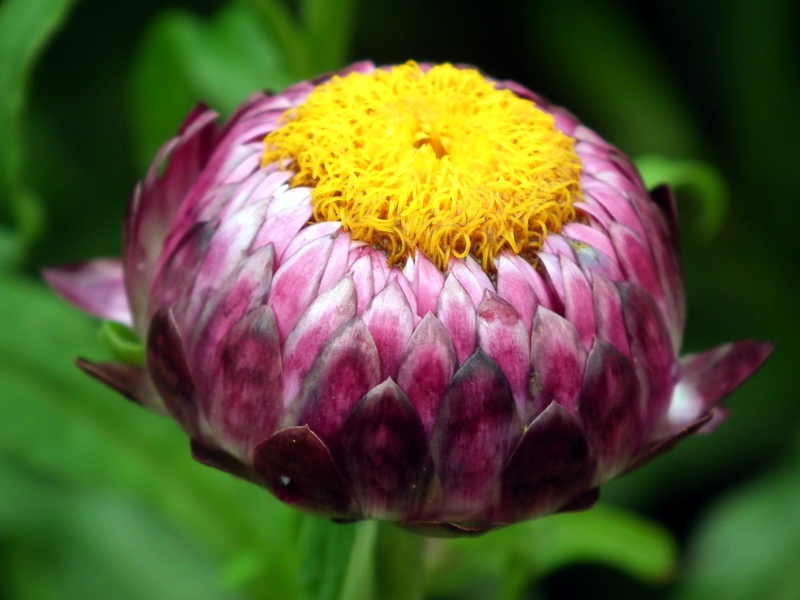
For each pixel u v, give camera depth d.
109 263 0.16
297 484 0.13
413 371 0.13
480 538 0.17
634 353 0.14
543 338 0.14
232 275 0.14
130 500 0.19
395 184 0.14
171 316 0.14
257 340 0.14
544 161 0.14
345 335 0.13
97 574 0.18
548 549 0.17
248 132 0.15
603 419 0.14
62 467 0.17
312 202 0.14
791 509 0.19
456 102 0.15
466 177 0.14
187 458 0.17
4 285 0.17
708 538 0.19
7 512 0.18
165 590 0.18
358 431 0.13
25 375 0.17
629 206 0.14
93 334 0.17
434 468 0.13
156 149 0.20
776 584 0.18
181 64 0.19
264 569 0.17
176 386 0.14
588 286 0.14
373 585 0.15
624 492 0.20
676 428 0.15
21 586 0.18
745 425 0.21
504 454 0.13
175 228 0.15
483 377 0.13
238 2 0.19
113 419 0.17
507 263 0.14
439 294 0.14
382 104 0.15
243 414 0.14
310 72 0.18
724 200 0.18
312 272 0.14
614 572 0.21
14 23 0.17
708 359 0.15
